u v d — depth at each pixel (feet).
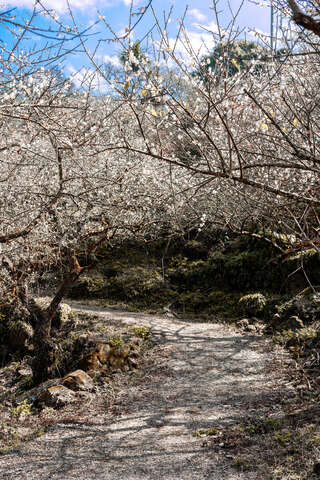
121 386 32.71
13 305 40.52
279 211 14.89
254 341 38.45
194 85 13.32
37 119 17.84
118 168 31.63
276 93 14.84
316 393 25.25
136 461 20.63
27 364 43.93
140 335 42.55
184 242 60.44
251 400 26.50
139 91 13.93
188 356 36.58
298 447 19.21
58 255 32.01
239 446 20.61
